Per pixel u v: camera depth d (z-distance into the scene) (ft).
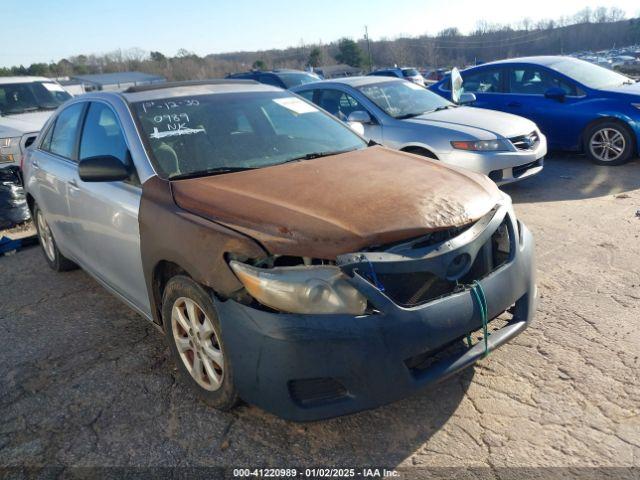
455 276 8.32
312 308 7.55
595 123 25.89
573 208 19.51
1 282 16.76
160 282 10.25
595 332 10.97
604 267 14.14
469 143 20.38
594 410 8.75
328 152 11.92
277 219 8.27
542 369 9.89
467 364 8.41
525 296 9.55
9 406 10.12
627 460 7.72
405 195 8.94
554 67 27.68
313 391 7.84
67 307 14.44
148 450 8.66
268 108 12.90
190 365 9.71
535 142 21.57
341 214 8.30
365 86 24.40
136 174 10.69
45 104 33.30
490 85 29.89
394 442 8.45
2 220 22.81
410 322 7.73
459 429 8.59
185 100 12.30
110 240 11.44
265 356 7.67
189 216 8.99
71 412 9.78
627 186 21.98
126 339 12.34
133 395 10.13
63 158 14.05
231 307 8.04
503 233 9.62
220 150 11.19
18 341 12.69
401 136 21.89
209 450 8.57
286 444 8.58
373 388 7.68
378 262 7.68
